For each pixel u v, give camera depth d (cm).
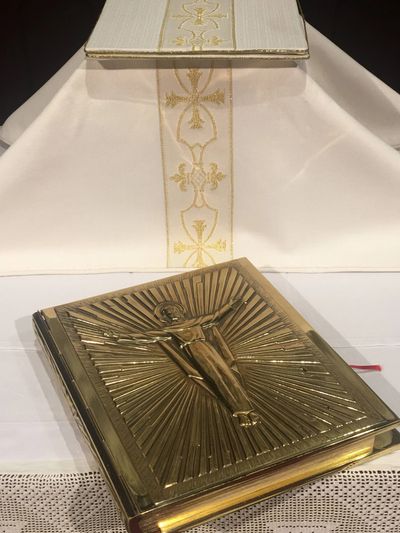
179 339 78
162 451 65
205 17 92
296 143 93
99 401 71
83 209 97
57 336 79
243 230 99
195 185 96
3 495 70
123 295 85
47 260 99
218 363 75
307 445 65
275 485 66
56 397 78
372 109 112
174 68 88
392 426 68
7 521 73
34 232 98
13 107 151
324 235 98
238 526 73
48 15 139
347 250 97
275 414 69
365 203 96
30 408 77
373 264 96
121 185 96
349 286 94
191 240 100
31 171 93
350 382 73
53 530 74
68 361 76
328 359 76
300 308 90
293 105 90
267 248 99
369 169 93
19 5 137
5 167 92
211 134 93
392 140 114
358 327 87
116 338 79
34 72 148
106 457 65
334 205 96
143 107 91
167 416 69
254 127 92
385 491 69
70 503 72
